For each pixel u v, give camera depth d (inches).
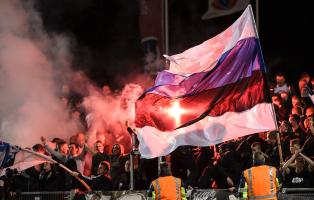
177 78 573.0
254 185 501.4
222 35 576.4
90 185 640.4
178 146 569.6
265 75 551.8
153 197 524.4
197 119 560.7
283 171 540.4
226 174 583.8
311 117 612.1
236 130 549.6
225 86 559.8
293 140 564.4
